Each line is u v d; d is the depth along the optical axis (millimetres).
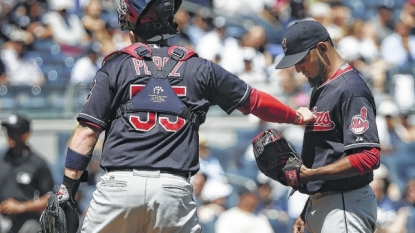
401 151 41250
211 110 45125
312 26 17250
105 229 15633
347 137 16625
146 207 15422
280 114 16734
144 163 15445
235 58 48531
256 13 55219
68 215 16016
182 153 15703
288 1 56562
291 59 17219
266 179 37969
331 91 17078
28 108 44875
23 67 48062
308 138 17484
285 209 37281
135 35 16562
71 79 46906
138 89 15781
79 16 52531
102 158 15875
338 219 17188
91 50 47375
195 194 36938
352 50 50250
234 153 40938
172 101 15797
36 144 44312
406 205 36562
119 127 15727
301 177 17125
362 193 17359
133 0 16266
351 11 56969
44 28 50812
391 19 54906
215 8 55500
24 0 53062
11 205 28797
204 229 35750
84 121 15727
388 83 44844
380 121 42156
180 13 52344
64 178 15891
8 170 29141
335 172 16594
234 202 37625
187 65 16078
